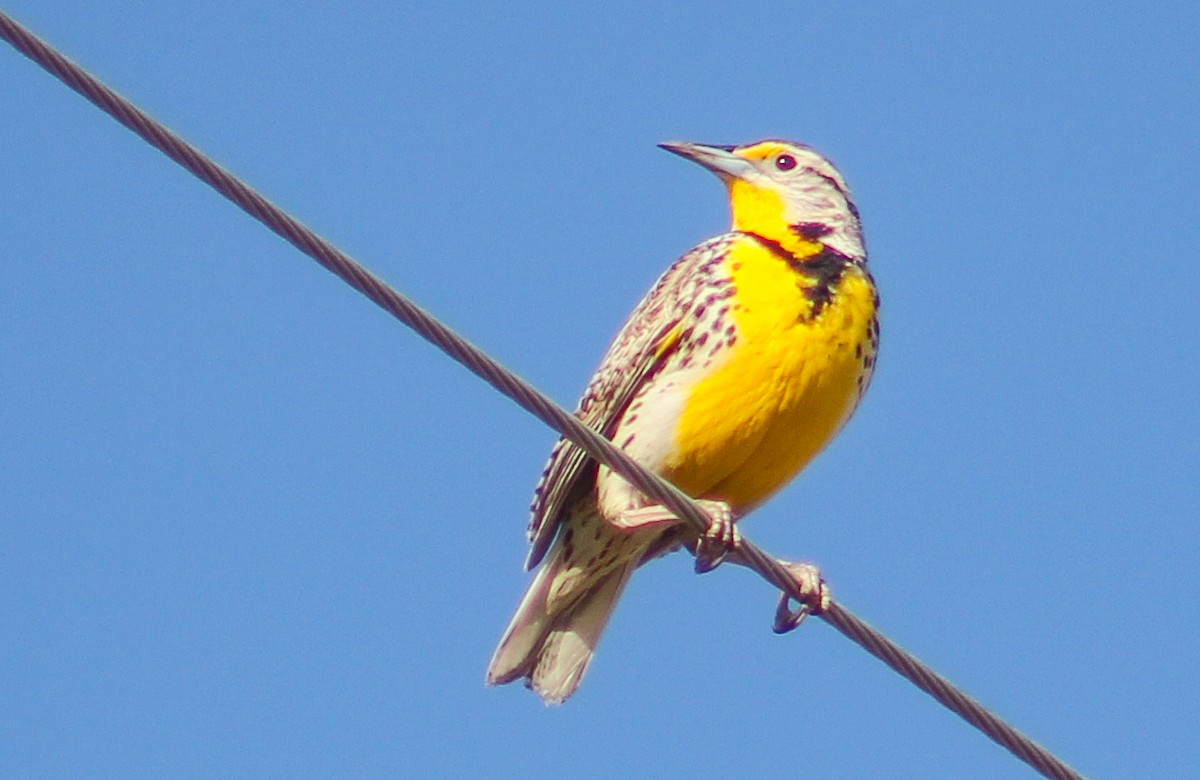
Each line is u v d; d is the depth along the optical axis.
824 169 14.26
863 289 13.45
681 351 13.33
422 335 10.70
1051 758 11.51
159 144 10.03
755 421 13.19
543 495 13.58
